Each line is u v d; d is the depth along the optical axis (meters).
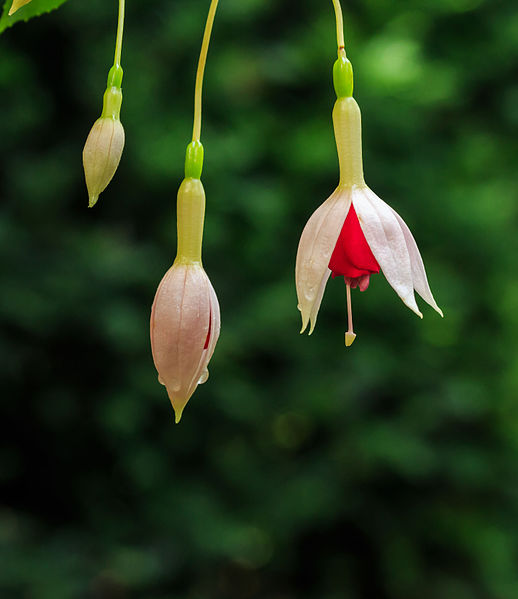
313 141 1.33
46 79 1.32
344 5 1.41
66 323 1.28
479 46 1.46
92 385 1.33
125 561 1.25
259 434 1.42
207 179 1.30
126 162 1.31
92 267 1.27
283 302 1.30
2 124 1.28
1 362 1.25
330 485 1.35
